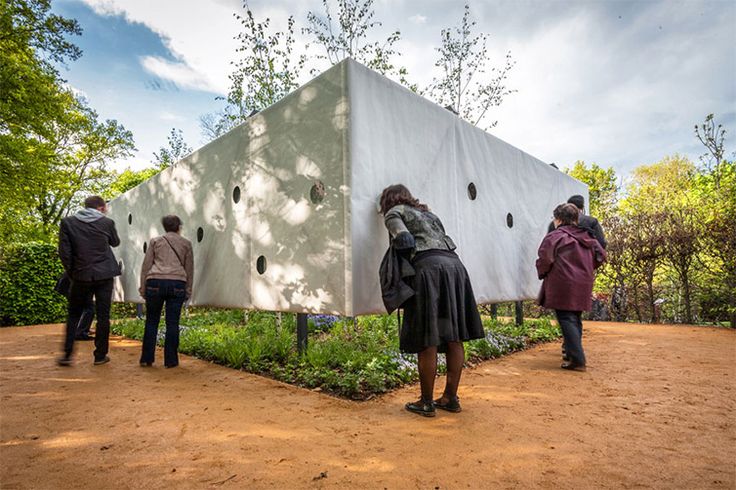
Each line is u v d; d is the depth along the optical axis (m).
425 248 2.70
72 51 11.66
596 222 4.74
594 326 7.76
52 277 9.53
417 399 2.98
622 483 1.72
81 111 19.16
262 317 7.68
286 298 4.00
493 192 5.46
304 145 3.91
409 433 2.30
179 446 2.13
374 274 3.53
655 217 8.49
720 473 1.81
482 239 5.14
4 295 8.77
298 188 3.95
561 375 3.74
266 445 2.13
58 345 5.72
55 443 2.19
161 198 6.80
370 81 3.71
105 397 3.07
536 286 6.27
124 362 4.46
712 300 7.94
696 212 8.09
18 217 13.38
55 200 19.08
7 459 1.99
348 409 2.76
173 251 4.34
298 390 3.25
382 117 3.78
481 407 2.79
